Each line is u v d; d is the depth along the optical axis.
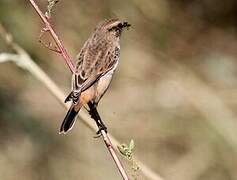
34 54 15.27
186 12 17.84
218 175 14.71
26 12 15.19
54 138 14.83
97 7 16.91
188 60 17.06
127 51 16.73
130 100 15.90
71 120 8.12
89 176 14.42
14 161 14.52
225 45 17.53
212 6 18.06
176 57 17.06
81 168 14.52
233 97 15.94
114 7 16.94
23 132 14.85
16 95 15.10
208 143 15.09
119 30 8.89
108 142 7.80
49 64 15.66
